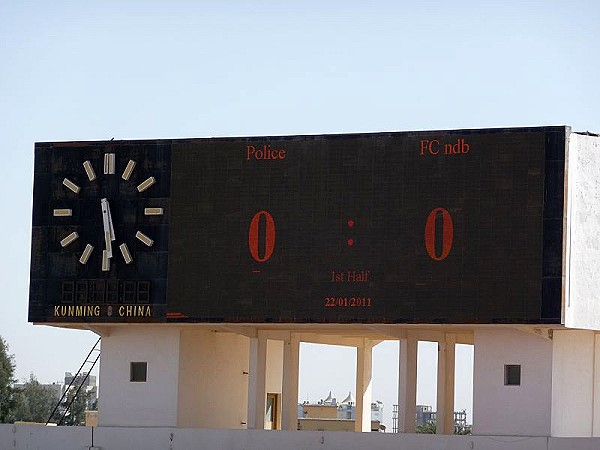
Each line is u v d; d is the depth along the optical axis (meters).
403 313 52.25
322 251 53.31
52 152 57.03
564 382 54.44
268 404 67.00
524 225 51.28
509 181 51.56
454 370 59.97
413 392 56.44
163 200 55.41
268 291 53.81
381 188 52.81
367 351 66.94
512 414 54.12
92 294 55.91
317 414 105.00
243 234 54.31
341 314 52.88
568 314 51.19
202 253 54.72
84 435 56.00
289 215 53.78
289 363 59.81
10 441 56.81
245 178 54.44
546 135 51.31
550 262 50.94
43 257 56.66
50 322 56.28
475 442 51.00
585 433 55.91
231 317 54.16
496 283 51.41
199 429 54.47
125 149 56.12
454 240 51.94
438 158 52.34
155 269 55.28
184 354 58.25
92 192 56.38
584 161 52.16
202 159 55.06
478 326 52.59
